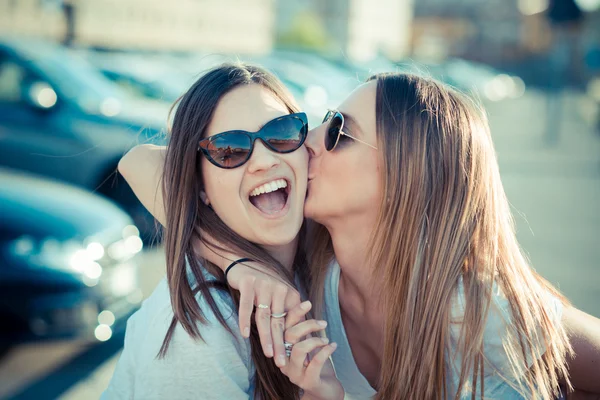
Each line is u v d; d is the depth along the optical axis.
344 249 2.03
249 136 1.78
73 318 3.44
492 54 69.44
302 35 47.94
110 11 26.86
